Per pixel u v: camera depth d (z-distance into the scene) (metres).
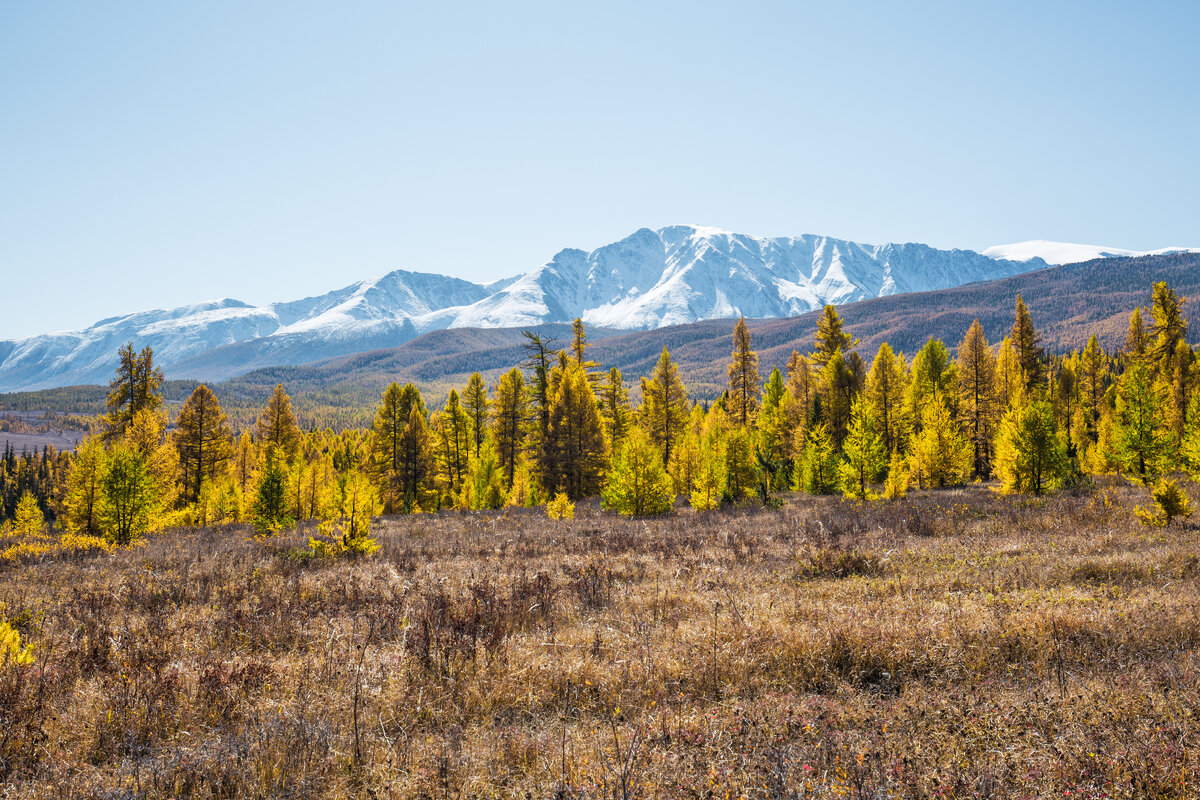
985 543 14.98
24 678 6.46
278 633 8.80
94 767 5.02
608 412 54.62
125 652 7.91
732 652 7.25
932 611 8.57
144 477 24.00
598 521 26.44
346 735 5.51
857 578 11.56
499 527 25.94
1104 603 8.67
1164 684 6.03
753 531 20.38
